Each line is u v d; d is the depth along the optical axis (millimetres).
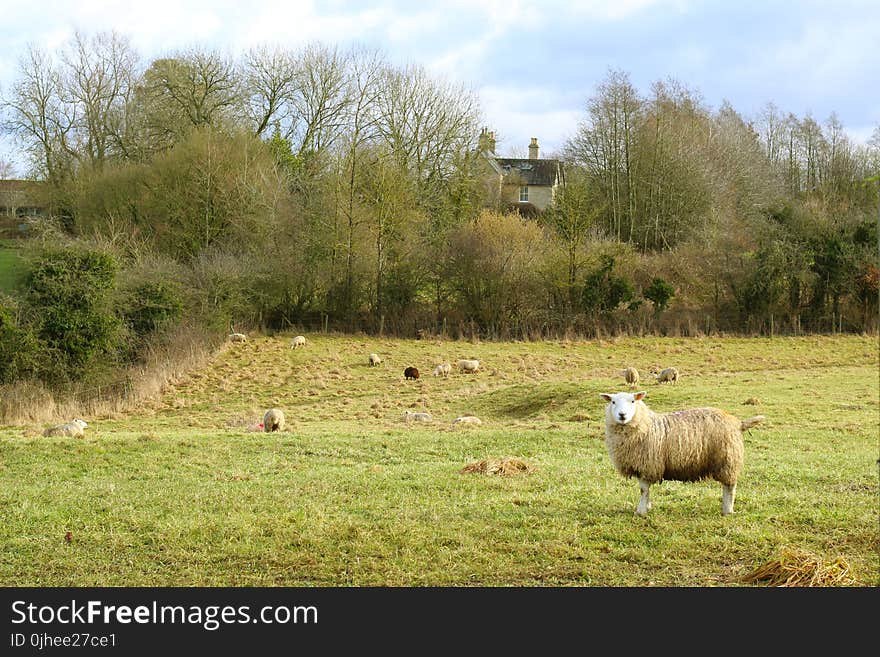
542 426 23469
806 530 11305
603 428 22578
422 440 20672
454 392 34469
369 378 38188
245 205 51000
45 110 58594
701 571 9984
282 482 15203
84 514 12750
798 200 61281
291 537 11297
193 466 17172
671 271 53531
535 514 12367
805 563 9695
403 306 50688
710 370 40031
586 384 31531
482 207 62844
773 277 50125
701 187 62250
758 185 67062
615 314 50375
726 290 51656
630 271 52062
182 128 58156
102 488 14797
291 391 35406
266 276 48000
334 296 50531
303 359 41938
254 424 26031
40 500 13812
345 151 51656
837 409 25531
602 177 65750
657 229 62219
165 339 39531
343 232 50531
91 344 33156
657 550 10578
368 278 50812
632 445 11719
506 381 37312
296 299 50250
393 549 10805
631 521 11805
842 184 70812
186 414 30562
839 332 49531
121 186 53250
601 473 15805
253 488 14672
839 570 9633
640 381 34281
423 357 42938
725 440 11750
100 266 34531
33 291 33281
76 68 59250
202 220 51000
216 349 42219
